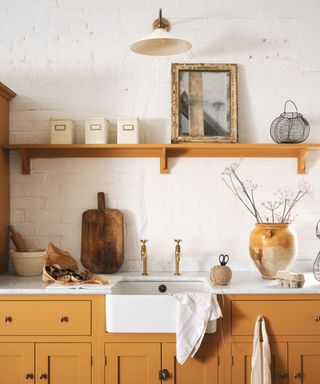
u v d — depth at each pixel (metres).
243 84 3.24
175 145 3.03
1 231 3.07
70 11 3.23
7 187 3.18
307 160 3.24
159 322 2.56
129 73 3.24
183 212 3.23
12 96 3.19
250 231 3.22
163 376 2.58
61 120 3.08
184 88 3.21
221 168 3.23
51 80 3.23
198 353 2.60
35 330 2.61
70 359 2.62
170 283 3.00
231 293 2.60
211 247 3.22
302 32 3.24
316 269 2.88
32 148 3.11
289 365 2.62
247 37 3.24
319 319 2.61
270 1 3.24
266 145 3.04
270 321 2.61
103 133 3.06
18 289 2.59
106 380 2.60
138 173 3.23
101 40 3.24
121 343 2.60
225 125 3.19
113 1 3.23
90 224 3.19
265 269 2.89
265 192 3.23
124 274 3.11
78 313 2.61
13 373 2.61
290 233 2.91
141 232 3.22
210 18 3.24
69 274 2.80
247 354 2.61
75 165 3.23
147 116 3.23
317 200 3.23
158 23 3.22
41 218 3.22
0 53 3.22
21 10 3.22
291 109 3.23
